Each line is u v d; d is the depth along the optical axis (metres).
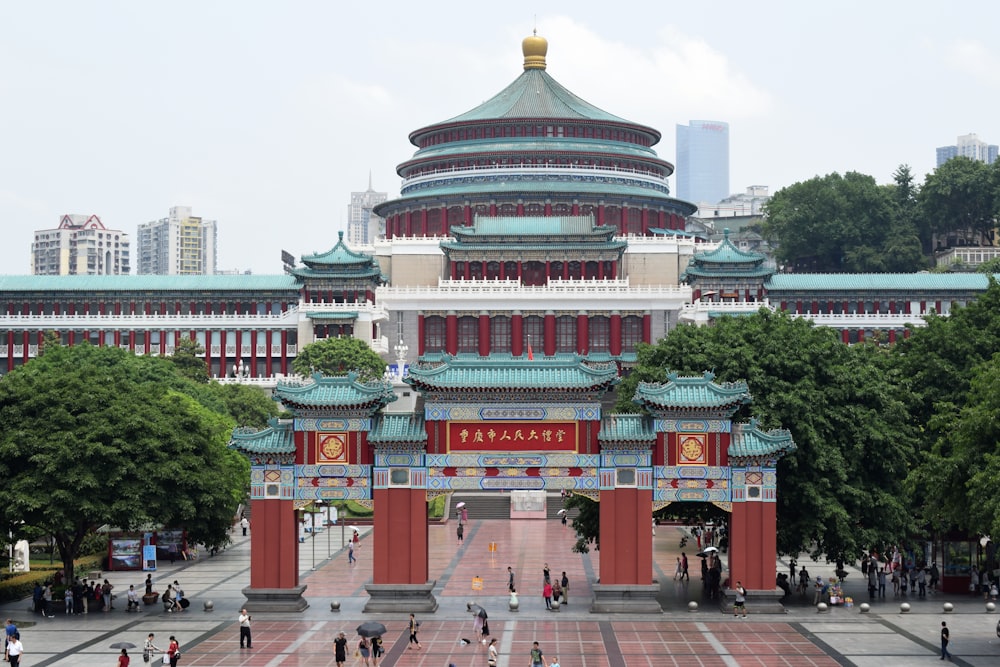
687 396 87.69
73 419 91.75
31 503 86.75
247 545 133.75
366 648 70.75
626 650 76.31
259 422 165.12
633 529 88.25
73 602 90.31
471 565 115.50
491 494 164.75
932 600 95.56
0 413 92.44
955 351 106.69
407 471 88.38
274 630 83.06
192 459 95.19
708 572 97.00
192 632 82.81
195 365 186.12
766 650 76.44
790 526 93.12
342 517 143.00
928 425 92.88
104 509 88.94
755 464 87.94
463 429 88.56
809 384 97.88
